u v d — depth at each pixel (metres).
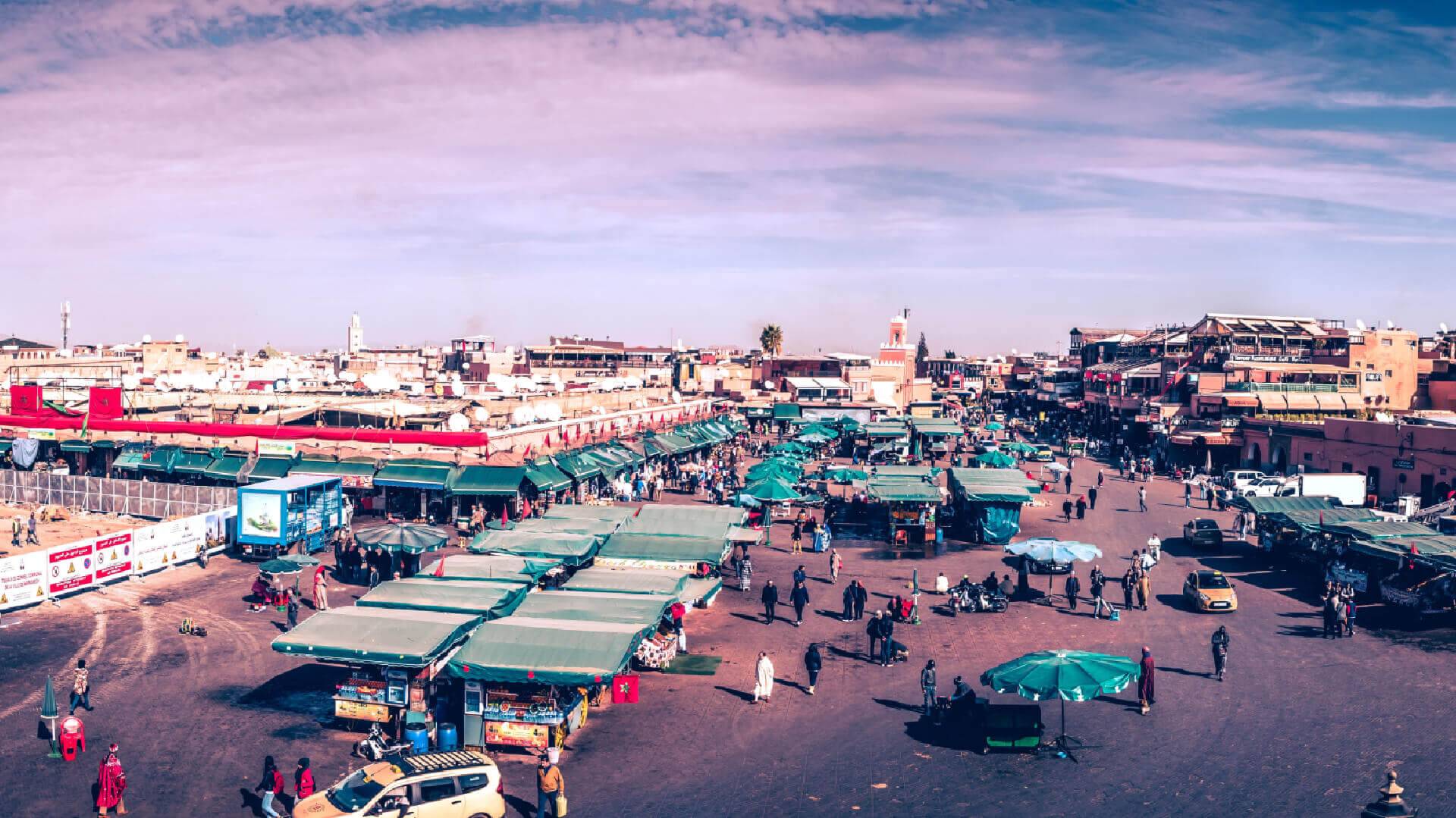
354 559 45.25
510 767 25.08
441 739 26.12
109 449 65.38
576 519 44.81
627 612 29.95
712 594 38.31
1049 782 23.97
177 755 25.47
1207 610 39.69
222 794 23.27
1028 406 163.38
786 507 66.81
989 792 23.41
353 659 25.77
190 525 48.31
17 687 30.45
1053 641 35.88
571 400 77.81
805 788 23.67
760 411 120.75
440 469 56.72
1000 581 45.53
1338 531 44.44
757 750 26.05
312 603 40.84
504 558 35.78
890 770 24.72
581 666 25.28
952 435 94.25
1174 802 22.83
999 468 66.19
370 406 65.75
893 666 33.12
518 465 56.97
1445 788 23.38
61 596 41.25
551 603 30.53
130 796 23.16
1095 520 62.47
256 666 32.72
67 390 74.94
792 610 40.72
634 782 23.97
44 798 23.02
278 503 48.62
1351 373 92.69
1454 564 37.50
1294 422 79.81
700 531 42.47
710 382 130.88
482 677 25.31
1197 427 88.06
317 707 28.95
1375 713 28.44
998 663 33.31
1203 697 29.94
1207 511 66.25
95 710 28.62
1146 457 93.56
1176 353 118.62
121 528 56.22
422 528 43.28
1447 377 99.50
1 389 76.56
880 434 92.19
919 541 55.28
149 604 40.47
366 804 20.78
